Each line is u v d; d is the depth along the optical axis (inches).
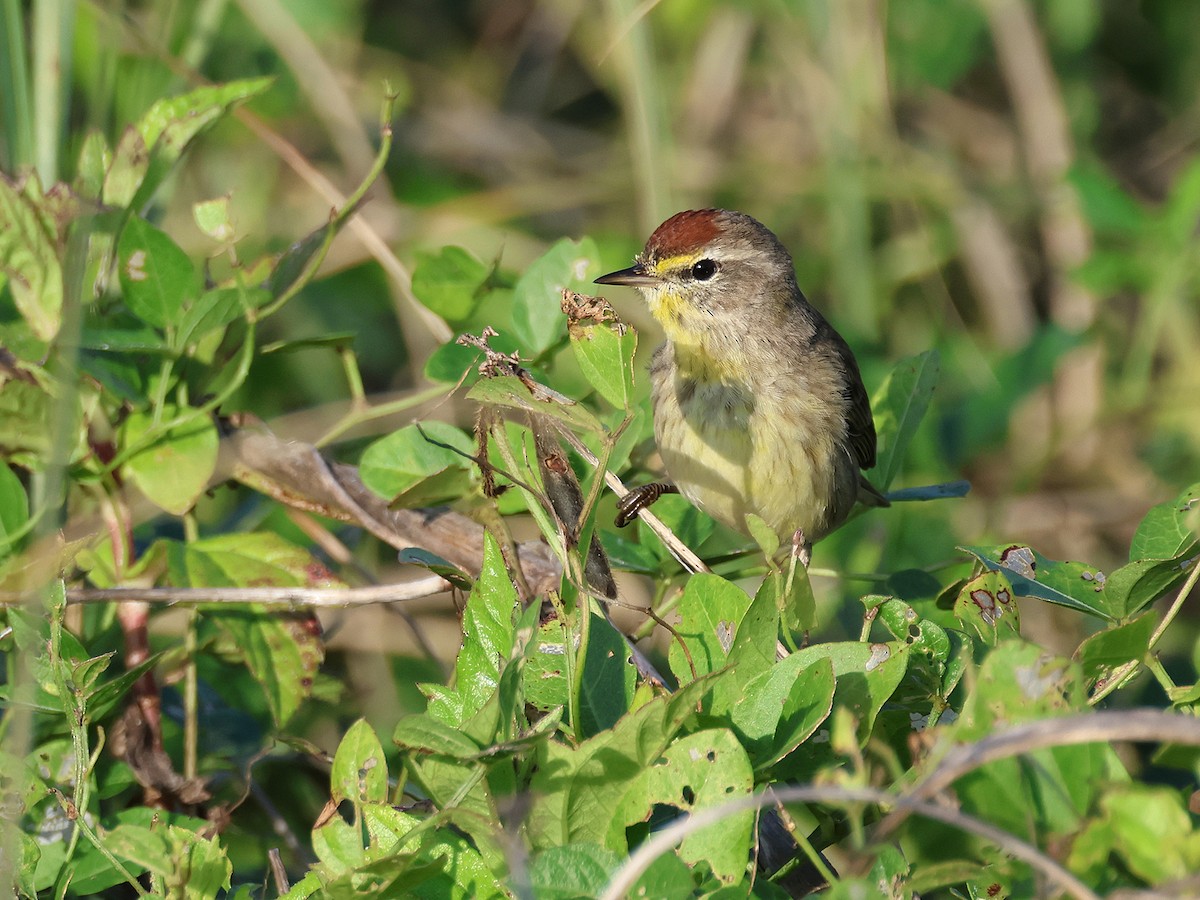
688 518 381.4
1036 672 199.6
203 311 305.6
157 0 481.1
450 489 321.7
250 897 253.8
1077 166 571.2
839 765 219.5
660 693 239.6
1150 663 248.8
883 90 623.5
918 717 255.6
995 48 688.4
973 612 260.5
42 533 266.1
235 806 298.2
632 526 400.2
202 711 366.9
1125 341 644.1
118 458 315.3
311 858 331.3
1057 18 666.8
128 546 326.0
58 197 300.2
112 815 283.0
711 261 401.7
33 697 268.1
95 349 315.6
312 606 312.8
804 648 250.2
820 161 634.2
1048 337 568.1
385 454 336.5
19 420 301.4
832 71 578.9
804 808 283.7
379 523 339.3
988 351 613.0
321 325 551.2
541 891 201.2
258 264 347.3
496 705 213.5
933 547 527.2
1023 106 655.1
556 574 302.0
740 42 654.5
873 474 407.5
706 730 214.7
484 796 216.5
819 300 643.5
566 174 640.4
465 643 241.4
